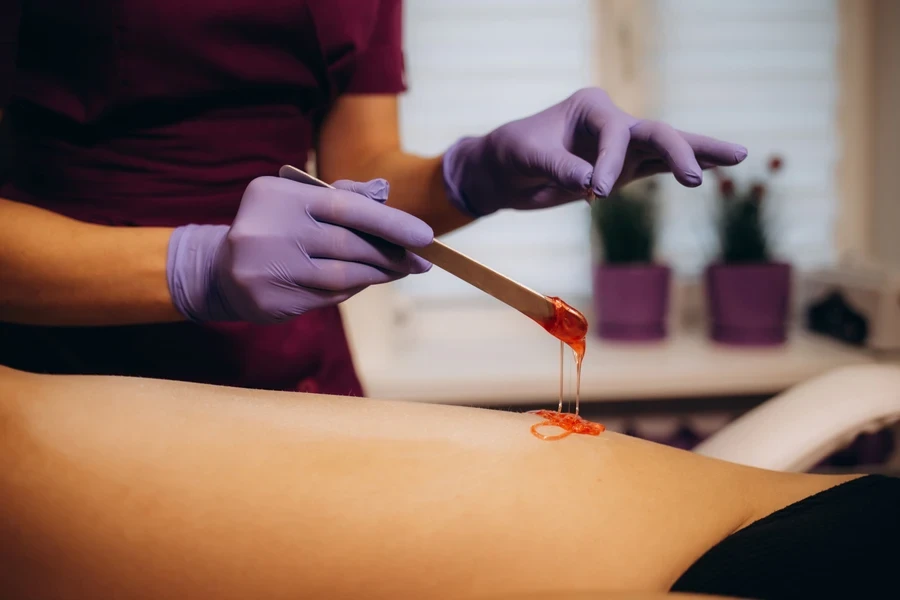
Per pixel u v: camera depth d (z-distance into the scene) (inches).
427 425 20.1
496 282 21.7
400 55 37.5
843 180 74.3
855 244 75.1
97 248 24.2
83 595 16.8
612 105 27.9
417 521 17.2
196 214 30.9
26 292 24.6
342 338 37.2
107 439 18.0
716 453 28.5
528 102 69.7
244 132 31.2
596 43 69.8
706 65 71.4
